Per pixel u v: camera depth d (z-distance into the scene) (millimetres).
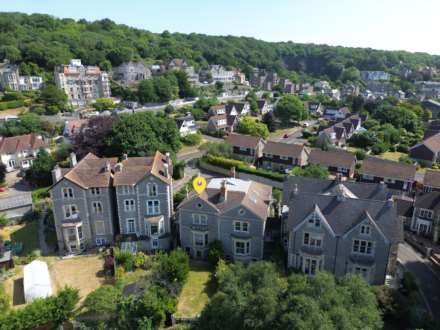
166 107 143750
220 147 93125
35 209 65500
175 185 78438
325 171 72750
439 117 161375
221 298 33656
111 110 139375
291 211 44719
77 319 38625
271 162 91625
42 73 163250
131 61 195625
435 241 56938
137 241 52719
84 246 53844
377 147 111750
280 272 44000
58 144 104938
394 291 37812
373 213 42094
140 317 37156
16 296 43750
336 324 25984
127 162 57531
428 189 69000
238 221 47969
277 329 27141
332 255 43281
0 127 107750
